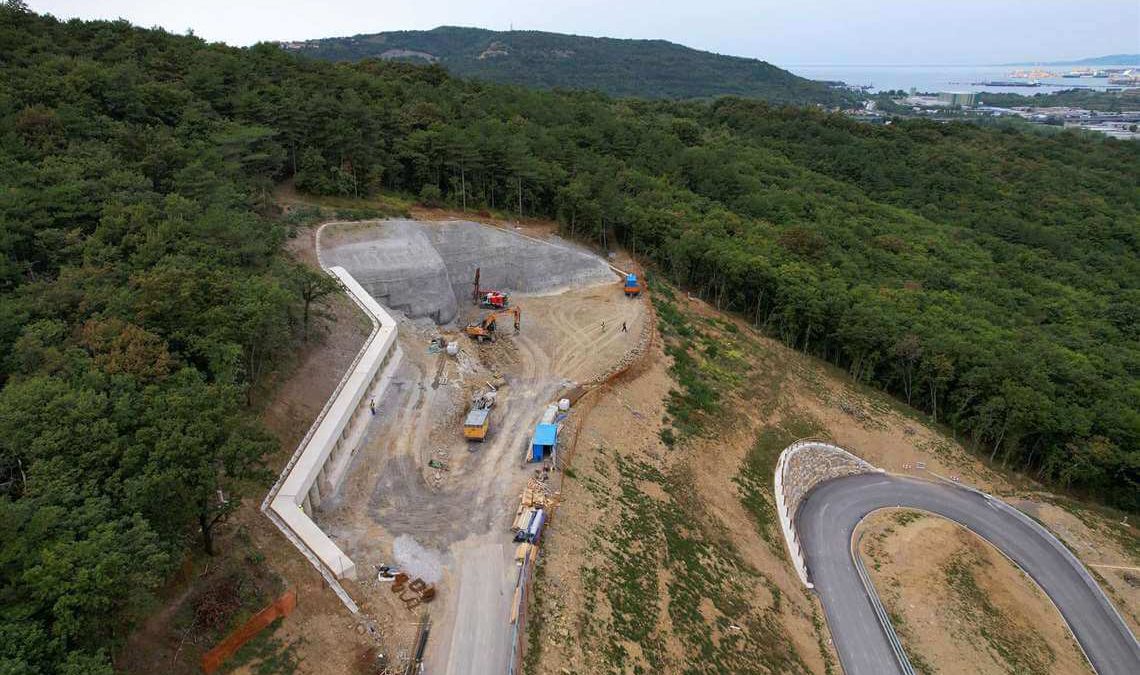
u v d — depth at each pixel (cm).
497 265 8731
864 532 6006
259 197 7312
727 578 4722
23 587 2367
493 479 4684
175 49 9612
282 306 4866
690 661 3791
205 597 3131
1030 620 5275
